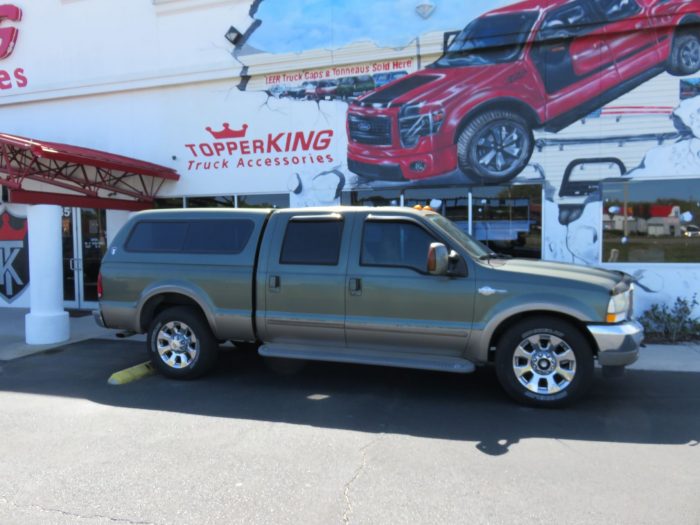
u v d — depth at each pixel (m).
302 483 3.54
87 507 3.24
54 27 11.66
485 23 9.15
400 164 9.78
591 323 4.81
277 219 5.94
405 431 4.48
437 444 4.19
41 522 3.07
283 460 3.90
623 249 8.86
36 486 3.52
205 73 10.70
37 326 8.26
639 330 5.02
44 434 4.45
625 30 8.55
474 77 9.30
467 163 9.43
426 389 5.69
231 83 10.69
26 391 5.75
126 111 11.36
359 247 5.52
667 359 6.86
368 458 3.93
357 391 5.65
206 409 5.09
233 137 10.73
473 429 4.51
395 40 9.59
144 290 6.23
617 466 3.76
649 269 8.73
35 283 8.34
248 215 6.12
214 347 6.12
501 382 5.09
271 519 3.09
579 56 8.83
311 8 10.05
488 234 9.38
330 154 10.18
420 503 3.26
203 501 3.30
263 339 5.91
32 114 11.97
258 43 10.41
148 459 3.93
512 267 5.18
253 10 10.40
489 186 9.34
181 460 3.91
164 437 4.37
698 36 8.37
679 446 4.11
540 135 9.05
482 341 5.07
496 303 5.01
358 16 9.79
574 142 8.92
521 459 3.89
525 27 8.95
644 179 8.70
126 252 6.45
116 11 11.26
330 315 5.54
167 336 6.19
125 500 3.32
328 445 4.18
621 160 8.77
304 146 10.31
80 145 11.70
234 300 5.89
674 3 8.34
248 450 4.09
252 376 6.27
